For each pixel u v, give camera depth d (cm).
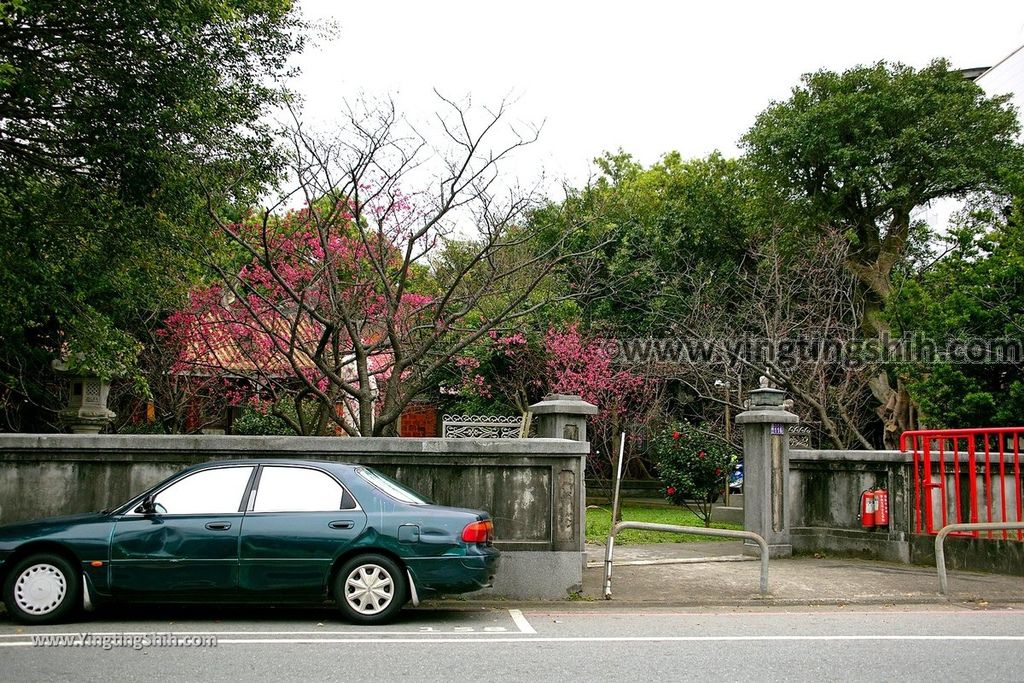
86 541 766
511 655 659
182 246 1302
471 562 782
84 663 617
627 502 2541
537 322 2189
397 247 1352
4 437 933
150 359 1788
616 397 2123
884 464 1252
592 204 1742
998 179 2533
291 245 1350
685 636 745
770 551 1265
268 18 1277
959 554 1153
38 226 1244
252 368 1761
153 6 1107
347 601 779
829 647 698
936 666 634
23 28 1144
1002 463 1099
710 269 2470
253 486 795
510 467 973
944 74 2742
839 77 2742
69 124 1185
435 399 2530
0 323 1334
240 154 1304
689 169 3142
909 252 2627
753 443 1297
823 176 2736
